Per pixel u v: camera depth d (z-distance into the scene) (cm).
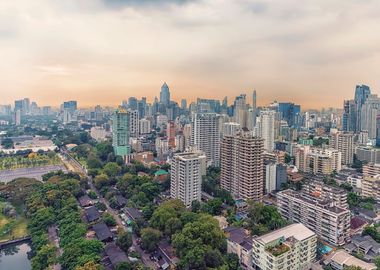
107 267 13912
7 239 18075
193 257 13425
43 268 14088
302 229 15375
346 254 14800
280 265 13038
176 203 19738
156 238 16062
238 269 13962
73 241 15025
